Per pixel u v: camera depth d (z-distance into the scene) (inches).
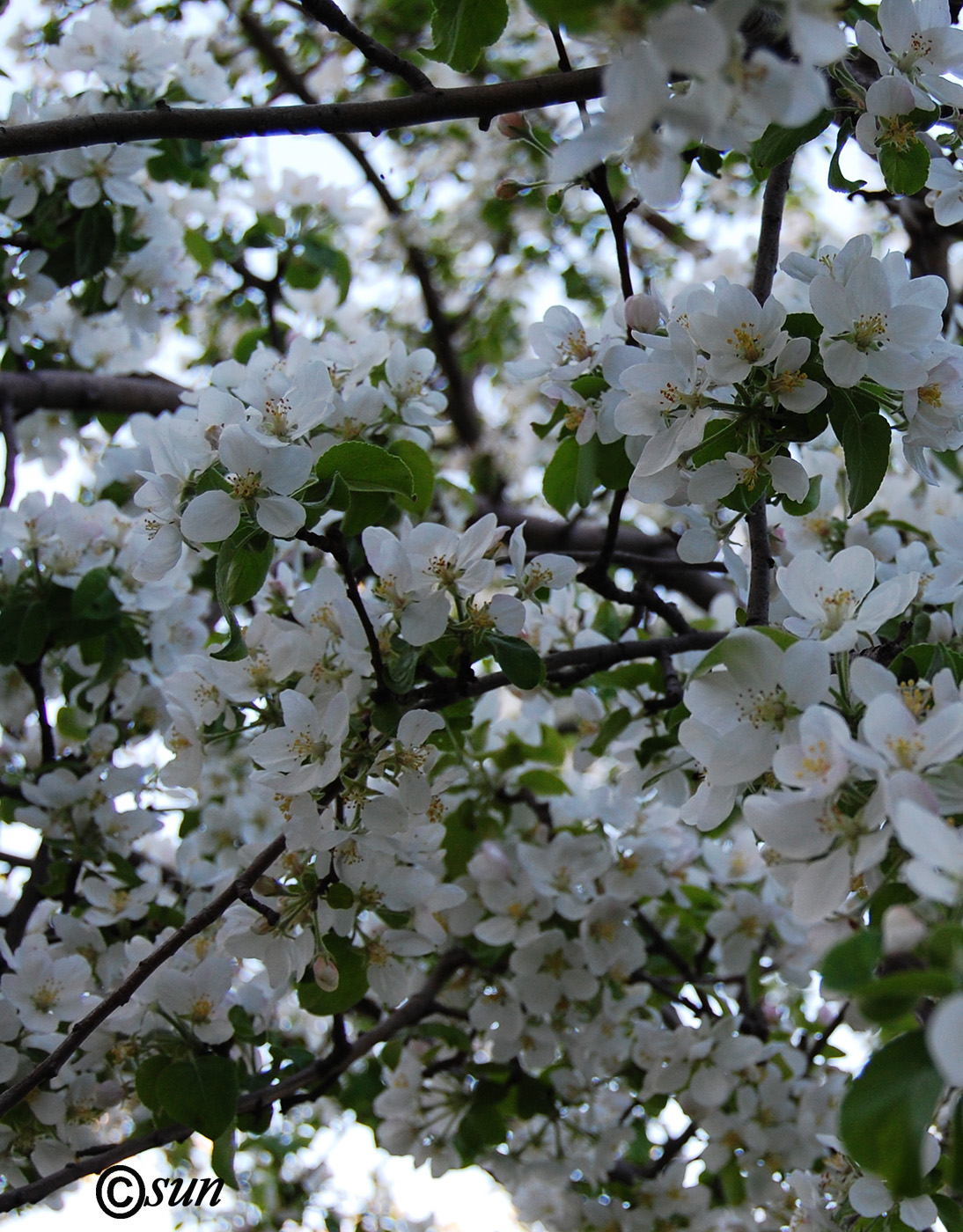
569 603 34.0
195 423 27.2
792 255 26.3
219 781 36.2
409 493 27.0
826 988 19.8
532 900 32.5
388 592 26.8
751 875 34.7
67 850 32.9
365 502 28.1
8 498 37.7
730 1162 33.2
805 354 24.8
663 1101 34.5
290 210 46.0
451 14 27.0
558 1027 32.8
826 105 21.0
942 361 25.5
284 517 25.3
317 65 57.4
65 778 33.0
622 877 32.7
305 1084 31.4
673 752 30.7
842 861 21.5
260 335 38.7
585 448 29.2
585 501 29.4
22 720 35.0
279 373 29.1
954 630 27.7
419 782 26.6
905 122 25.9
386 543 26.8
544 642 33.5
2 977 30.0
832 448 34.4
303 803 26.1
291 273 46.4
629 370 25.7
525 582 28.5
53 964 30.2
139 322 39.2
